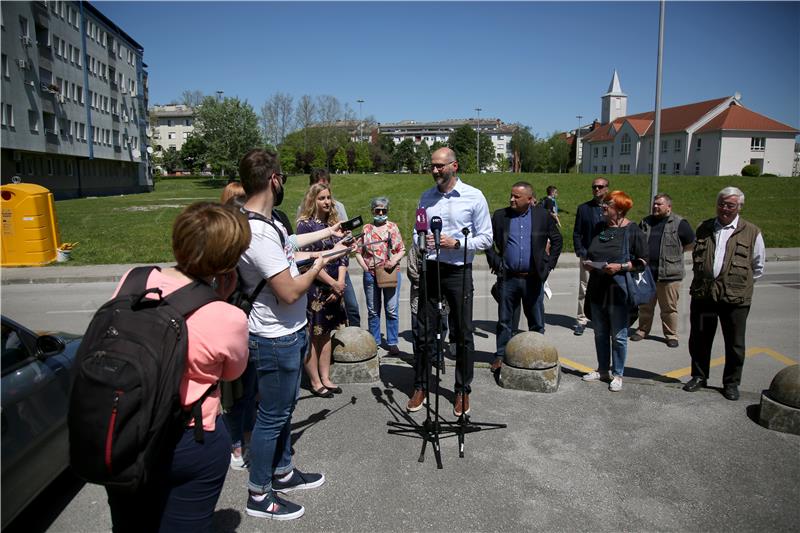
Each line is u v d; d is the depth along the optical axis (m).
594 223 7.05
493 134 155.12
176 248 2.00
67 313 8.68
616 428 4.19
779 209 25.06
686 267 12.86
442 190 4.38
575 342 7.01
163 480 1.98
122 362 1.72
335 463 3.68
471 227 4.34
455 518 3.09
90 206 32.50
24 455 2.91
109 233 18.55
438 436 4.03
